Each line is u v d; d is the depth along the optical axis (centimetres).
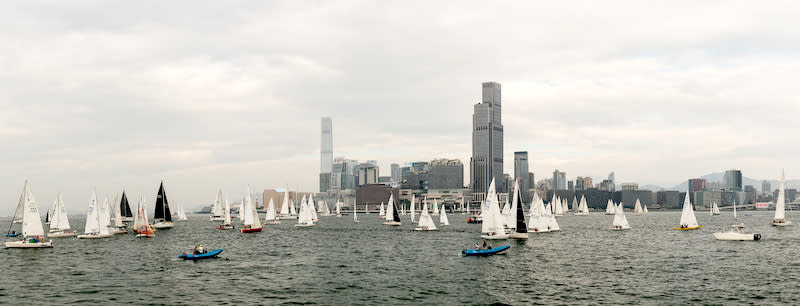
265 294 8950
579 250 14812
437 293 8975
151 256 13912
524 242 17000
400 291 9156
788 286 9362
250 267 11919
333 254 14512
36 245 15838
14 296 8869
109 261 12875
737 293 8812
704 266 11706
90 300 8550
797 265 11775
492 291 9100
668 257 13288
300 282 10019
